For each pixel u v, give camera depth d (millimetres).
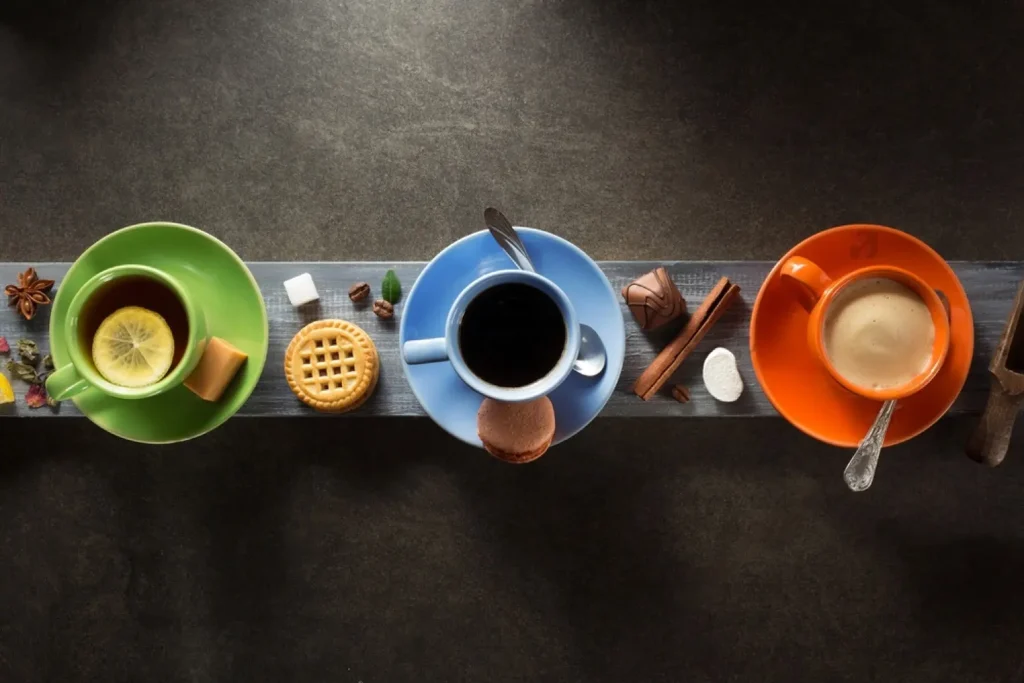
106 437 1093
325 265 849
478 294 747
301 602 1094
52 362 852
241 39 1112
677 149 1106
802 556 1090
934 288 799
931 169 1106
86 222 1107
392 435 1092
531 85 1109
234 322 810
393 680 1097
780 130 1107
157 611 1093
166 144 1109
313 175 1107
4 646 1094
